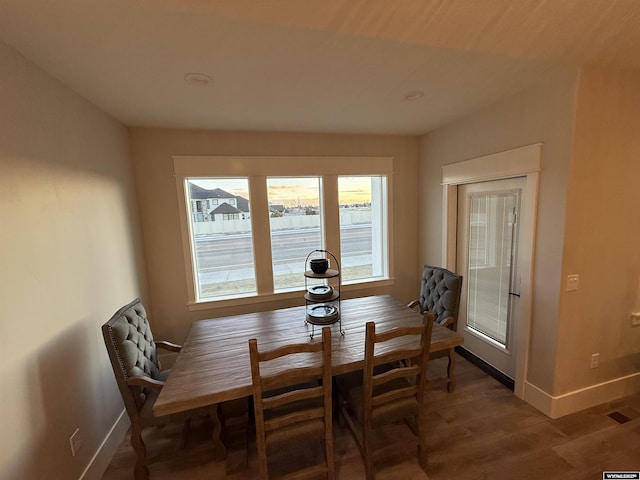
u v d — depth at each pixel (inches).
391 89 79.1
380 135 129.2
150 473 68.2
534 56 63.3
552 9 48.2
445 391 94.1
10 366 48.0
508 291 96.9
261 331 82.7
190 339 78.6
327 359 53.8
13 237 50.1
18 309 50.3
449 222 118.3
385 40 55.4
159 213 108.2
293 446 56.6
